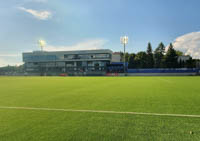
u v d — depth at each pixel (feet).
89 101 16.17
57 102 15.79
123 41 124.57
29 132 7.69
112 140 6.64
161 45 159.84
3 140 6.83
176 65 134.41
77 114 10.97
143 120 9.37
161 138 6.76
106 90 26.55
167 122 8.93
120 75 130.52
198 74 117.29
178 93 21.72
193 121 9.06
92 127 8.26
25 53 176.55
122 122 9.04
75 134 7.34
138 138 6.79
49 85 39.14
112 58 178.70
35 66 174.60
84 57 159.43
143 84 38.86
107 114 10.87
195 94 20.63
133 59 173.37
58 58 166.81
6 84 44.14
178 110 11.77
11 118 10.13
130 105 13.89
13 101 16.63
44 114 11.07
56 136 7.14
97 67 155.63
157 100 16.34
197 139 6.62
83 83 45.34
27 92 24.95
